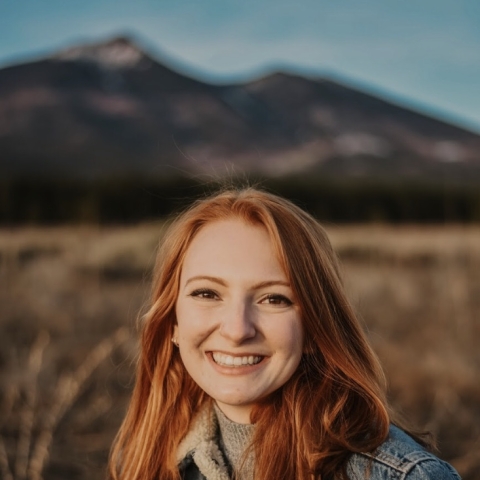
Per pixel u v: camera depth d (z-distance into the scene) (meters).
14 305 9.06
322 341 1.70
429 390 5.35
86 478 3.95
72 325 8.12
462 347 6.85
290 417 1.72
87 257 14.50
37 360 4.81
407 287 10.80
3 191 40.47
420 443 1.89
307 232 1.73
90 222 23.28
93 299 10.16
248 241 1.68
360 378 1.70
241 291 1.66
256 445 1.73
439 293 10.20
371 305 9.43
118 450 2.11
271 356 1.67
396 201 45.00
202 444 1.85
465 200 41.25
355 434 1.64
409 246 18.20
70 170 149.75
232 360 1.67
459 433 4.67
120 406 4.95
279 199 1.78
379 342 6.52
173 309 1.91
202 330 1.70
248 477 1.75
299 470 1.65
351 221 43.41
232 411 1.82
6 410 4.67
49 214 39.56
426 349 6.67
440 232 24.83
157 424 1.97
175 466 1.91
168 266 1.85
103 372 5.42
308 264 1.68
